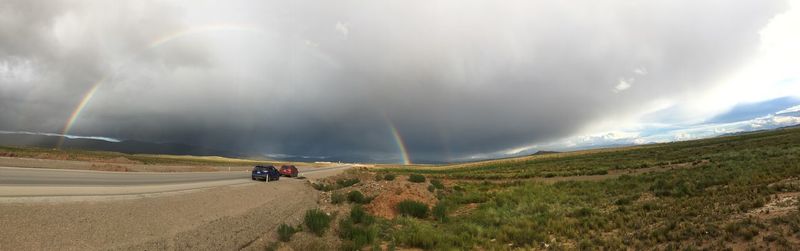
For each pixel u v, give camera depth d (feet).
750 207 42.88
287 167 166.50
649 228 41.98
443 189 112.78
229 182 103.96
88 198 47.65
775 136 229.86
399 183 103.65
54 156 176.55
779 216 36.19
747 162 91.15
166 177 118.11
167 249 36.32
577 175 134.21
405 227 58.44
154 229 39.22
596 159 234.99
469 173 208.85
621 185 85.30
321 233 50.62
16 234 31.07
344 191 98.22
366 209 72.02
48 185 67.21
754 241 32.14
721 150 173.88
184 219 44.32
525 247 41.68
